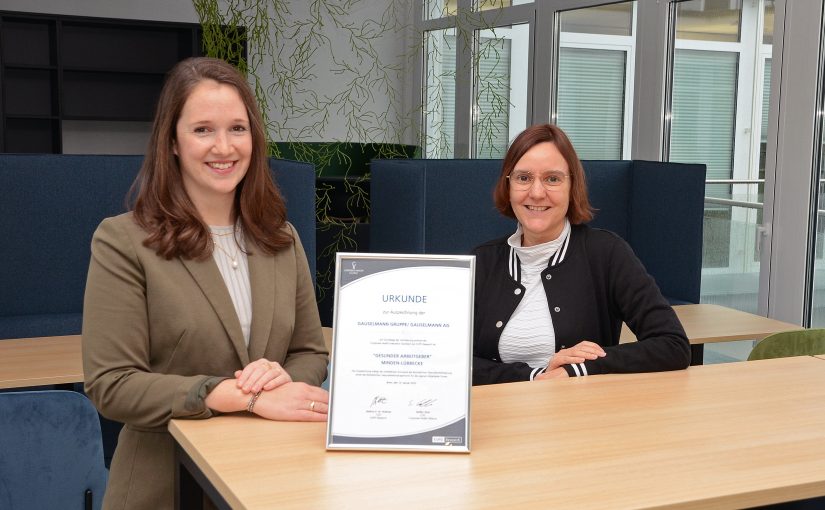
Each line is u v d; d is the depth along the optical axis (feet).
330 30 27.20
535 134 7.62
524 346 7.59
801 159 14.07
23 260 13.19
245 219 5.82
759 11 14.87
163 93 5.57
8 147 24.71
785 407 5.68
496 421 5.32
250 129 5.69
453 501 4.12
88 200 13.48
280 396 5.26
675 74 17.02
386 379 4.89
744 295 15.40
